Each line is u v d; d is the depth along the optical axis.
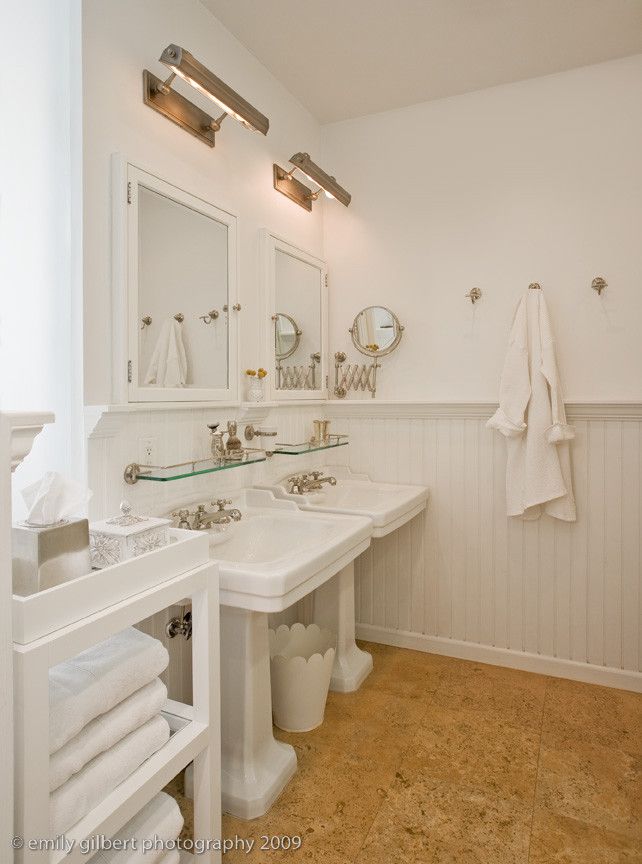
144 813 1.11
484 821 1.53
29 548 0.99
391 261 2.71
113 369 1.53
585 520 2.33
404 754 1.83
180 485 1.81
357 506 2.47
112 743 1.01
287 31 2.09
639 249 2.25
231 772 1.59
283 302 2.40
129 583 1.04
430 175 2.62
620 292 2.28
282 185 2.39
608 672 2.30
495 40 2.16
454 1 1.94
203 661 1.24
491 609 2.51
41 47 1.39
